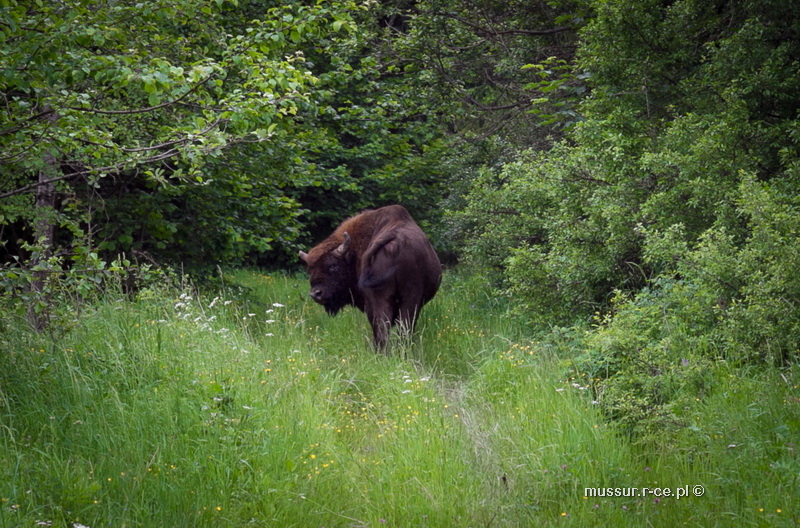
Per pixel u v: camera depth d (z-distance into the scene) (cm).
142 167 1551
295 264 3028
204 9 1097
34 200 1359
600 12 1592
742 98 1388
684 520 753
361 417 1109
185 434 873
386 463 902
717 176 1247
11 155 1012
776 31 1488
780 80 1381
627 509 790
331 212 2984
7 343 1038
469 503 809
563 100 2116
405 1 2588
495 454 923
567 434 921
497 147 2520
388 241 1461
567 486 845
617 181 1449
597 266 1397
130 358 1065
